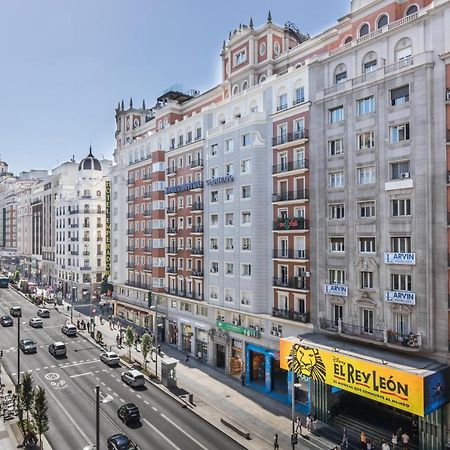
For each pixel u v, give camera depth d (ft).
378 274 106.93
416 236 98.78
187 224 182.91
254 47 159.33
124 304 237.86
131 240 233.76
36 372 153.38
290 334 131.23
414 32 103.09
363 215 112.37
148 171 216.33
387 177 105.29
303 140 126.82
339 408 116.67
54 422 112.47
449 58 94.22
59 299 308.19
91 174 323.78
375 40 111.24
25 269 456.45
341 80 120.67
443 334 94.89
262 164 142.31
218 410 122.31
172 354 180.24
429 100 97.14
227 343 155.02
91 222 317.42
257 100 149.07
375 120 108.17
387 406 113.19
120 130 259.60
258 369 146.10
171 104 203.31
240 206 148.97
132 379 140.05
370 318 109.81
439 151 96.37
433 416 93.20
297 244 131.54
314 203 125.08
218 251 160.76
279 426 112.47
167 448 99.50
